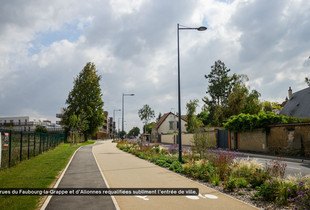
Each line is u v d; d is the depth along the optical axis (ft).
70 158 60.95
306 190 20.88
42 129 185.47
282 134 67.97
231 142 93.30
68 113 170.50
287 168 41.70
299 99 116.67
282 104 184.96
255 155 67.87
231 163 34.88
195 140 51.31
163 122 212.02
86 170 40.73
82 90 171.53
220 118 150.00
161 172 38.81
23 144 52.21
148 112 152.56
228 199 22.68
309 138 59.57
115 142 188.85
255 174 27.81
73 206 20.44
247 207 20.27
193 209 19.76
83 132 172.14
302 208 19.33
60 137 132.77
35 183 28.73
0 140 37.60
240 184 27.07
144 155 64.34
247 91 124.47
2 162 40.11
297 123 62.69
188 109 141.69
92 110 171.63
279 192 21.61
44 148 76.54
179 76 52.60
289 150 65.16
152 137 229.86
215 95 159.74
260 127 76.38
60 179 32.45
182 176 35.06
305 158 56.24
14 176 33.32
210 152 43.68
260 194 22.72
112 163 51.06
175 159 51.03
